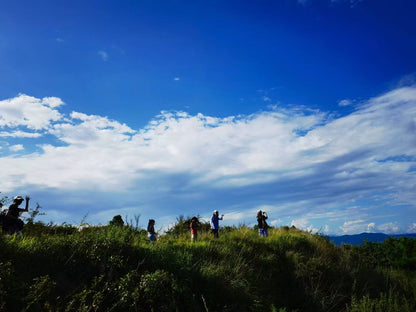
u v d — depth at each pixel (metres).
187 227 16.14
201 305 6.12
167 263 6.86
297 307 8.15
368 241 16.17
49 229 7.66
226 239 12.07
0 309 4.04
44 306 4.39
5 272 4.54
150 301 5.22
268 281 9.01
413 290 10.12
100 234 7.30
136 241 7.82
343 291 9.23
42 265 5.51
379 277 11.12
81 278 5.55
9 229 7.64
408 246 14.35
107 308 4.90
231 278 7.76
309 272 9.63
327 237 14.98
